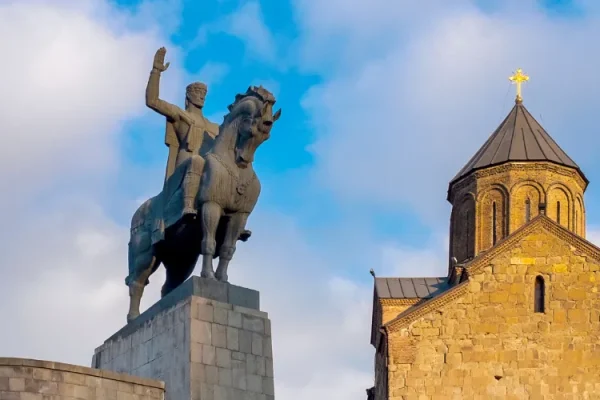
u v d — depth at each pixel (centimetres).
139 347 3253
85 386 3002
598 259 5734
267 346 3173
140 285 3356
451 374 5672
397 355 5706
